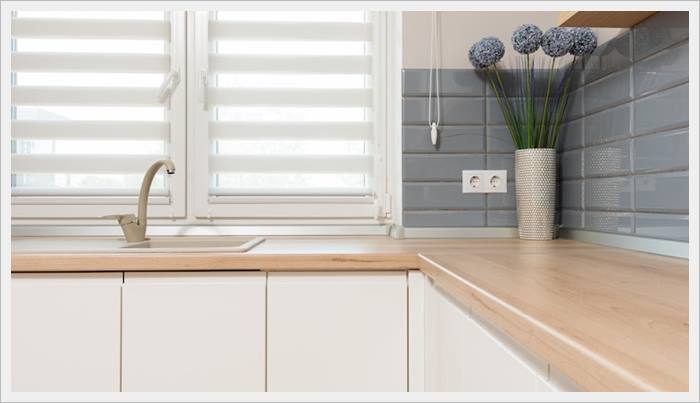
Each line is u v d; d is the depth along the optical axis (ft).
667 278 2.67
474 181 5.71
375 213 6.22
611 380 1.30
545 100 5.55
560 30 4.83
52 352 3.87
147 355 3.91
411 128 5.70
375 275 4.02
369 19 6.30
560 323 1.71
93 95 6.01
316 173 6.18
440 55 5.74
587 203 4.99
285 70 6.10
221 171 6.13
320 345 3.97
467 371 2.71
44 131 5.97
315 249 4.31
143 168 6.09
